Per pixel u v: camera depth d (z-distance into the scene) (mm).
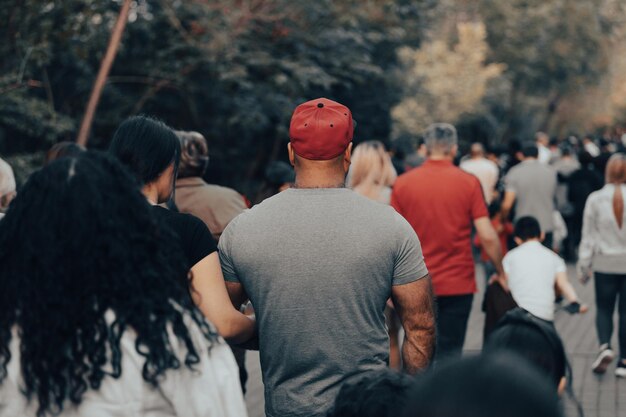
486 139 39719
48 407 2586
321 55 17984
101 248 2598
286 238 3479
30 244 2600
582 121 62125
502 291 7207
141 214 2695
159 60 16500
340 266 3443
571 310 7555
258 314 3535
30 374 2582
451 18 51312
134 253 2633
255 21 17156
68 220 2602
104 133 16891
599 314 9273
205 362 2686
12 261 2635
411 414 1551
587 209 9258
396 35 19297
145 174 3535
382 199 7914
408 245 3525
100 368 2561
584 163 18016
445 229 7152
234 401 2736
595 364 9250
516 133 54000
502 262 7230
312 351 3453
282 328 3471
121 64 16703
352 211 3518
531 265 7629
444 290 7172
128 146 3535
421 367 3602
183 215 3402
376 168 7918
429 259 7211
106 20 14352
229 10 16062
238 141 19234
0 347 2635
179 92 17750
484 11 51000
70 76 15984
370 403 2098
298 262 3453
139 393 2586
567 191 18078
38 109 13195
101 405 2580
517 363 1533
